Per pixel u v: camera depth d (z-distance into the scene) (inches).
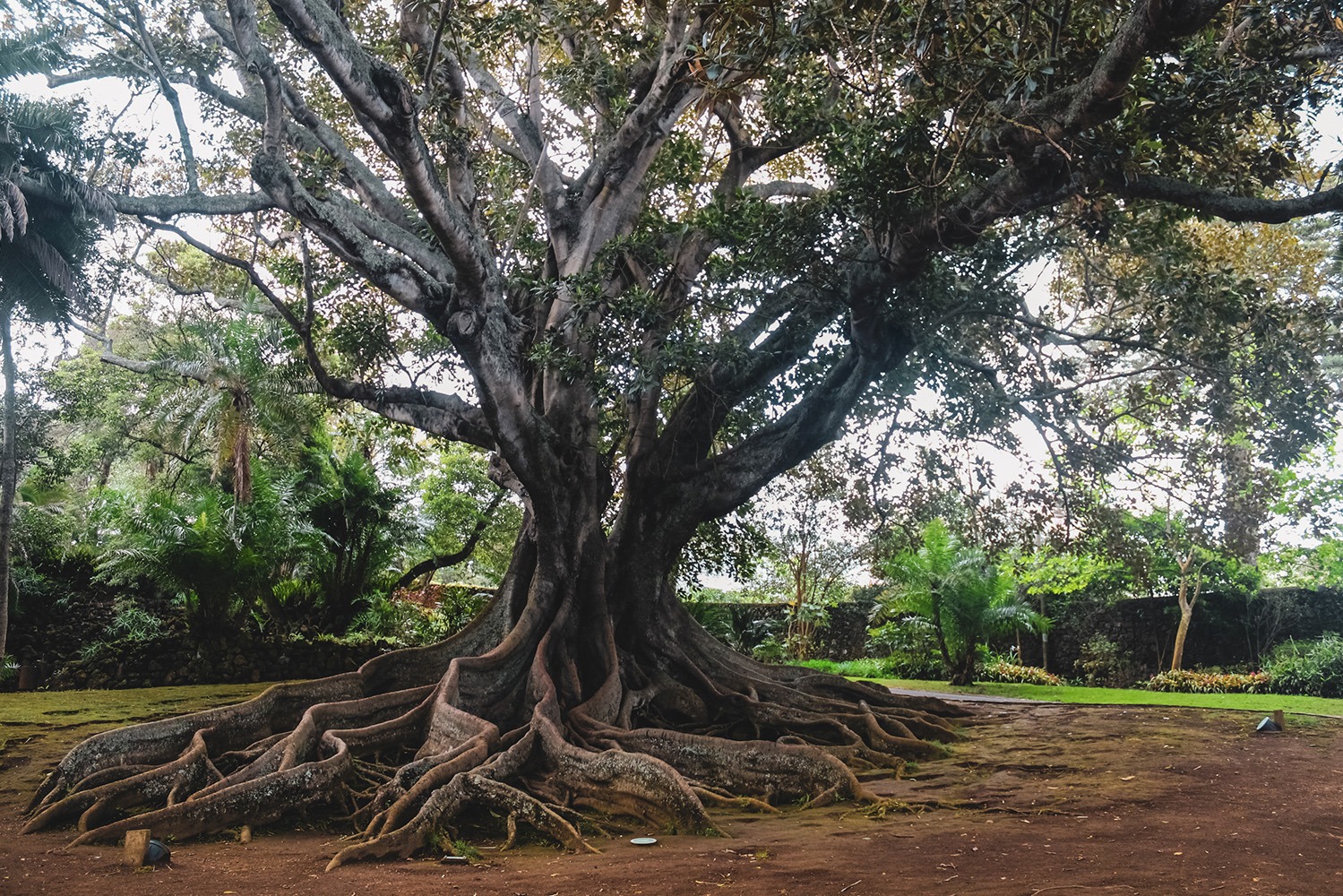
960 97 330.3
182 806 285.7
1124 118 350.3
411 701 435.5
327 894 217.5
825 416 538.3
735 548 744.3
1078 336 512.4
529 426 470.6
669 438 557.0
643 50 519.8
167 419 812.6
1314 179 523.2
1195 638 926.4
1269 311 454.3
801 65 456.8
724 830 298.2
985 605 860.6
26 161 510.0
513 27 470.9
